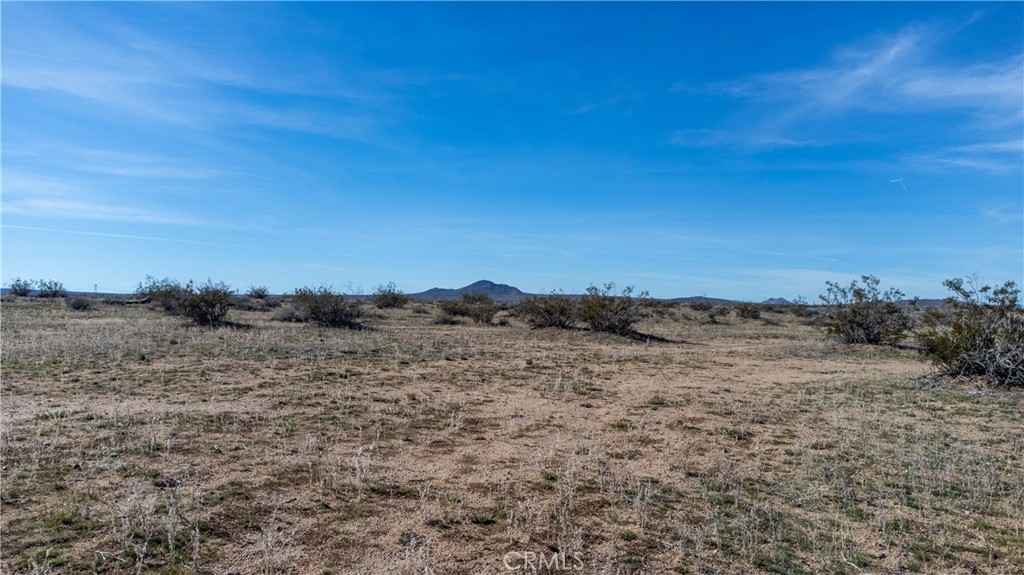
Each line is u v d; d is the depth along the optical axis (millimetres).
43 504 4434
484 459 6043
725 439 7090
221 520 4316
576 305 21766
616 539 4309
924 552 4230
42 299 33250
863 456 6473
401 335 18234
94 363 10594
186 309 19422
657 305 36594
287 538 4121
